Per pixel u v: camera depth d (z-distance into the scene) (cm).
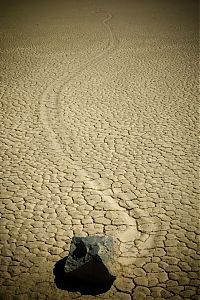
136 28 1126
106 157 492
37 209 401
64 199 415
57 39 1043
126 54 899
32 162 488
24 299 297
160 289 298
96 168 469
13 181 450
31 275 319
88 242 312
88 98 671
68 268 307
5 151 515
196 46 923
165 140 523
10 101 669
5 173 466
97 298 294
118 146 516
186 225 364
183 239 347
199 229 357
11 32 1134
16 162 489
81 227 372
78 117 604
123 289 300
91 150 510
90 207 400
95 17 1300
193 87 690
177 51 898
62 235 363
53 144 529
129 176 449
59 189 432
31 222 382
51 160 491
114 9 1429
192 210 384
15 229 373
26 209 401
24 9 1502
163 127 558
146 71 786
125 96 672
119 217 383
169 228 362
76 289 303
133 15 1302
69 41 1022
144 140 527
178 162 470
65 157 496
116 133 550
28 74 792
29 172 467
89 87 718
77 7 1505
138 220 377
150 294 294
